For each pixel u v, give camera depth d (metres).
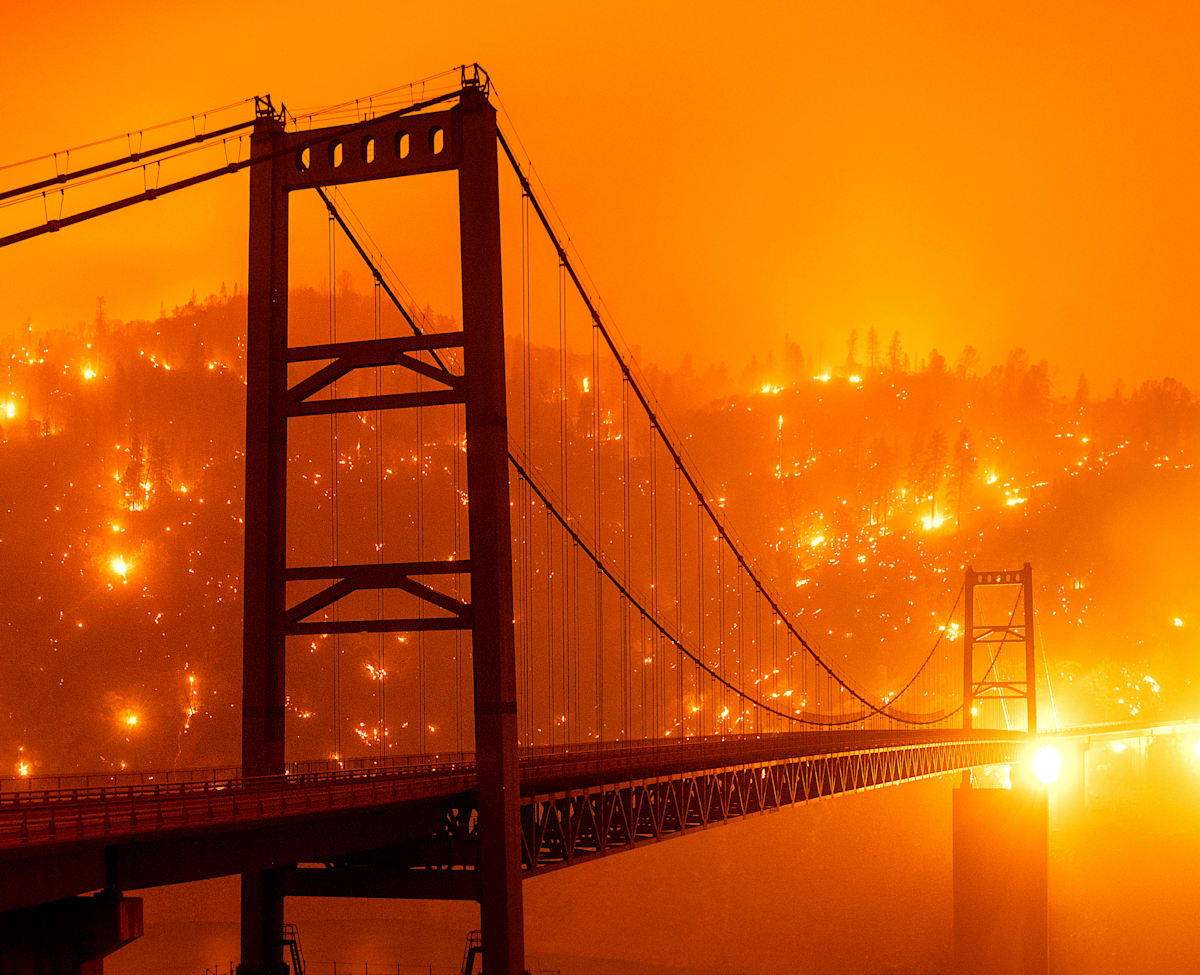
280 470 69.19
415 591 66.81
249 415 69.44
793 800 107.62
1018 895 155.88
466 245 67.56
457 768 69.25
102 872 43.84
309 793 52.41
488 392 66.62
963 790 160.00
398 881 65.62
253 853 50.75
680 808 87.75
